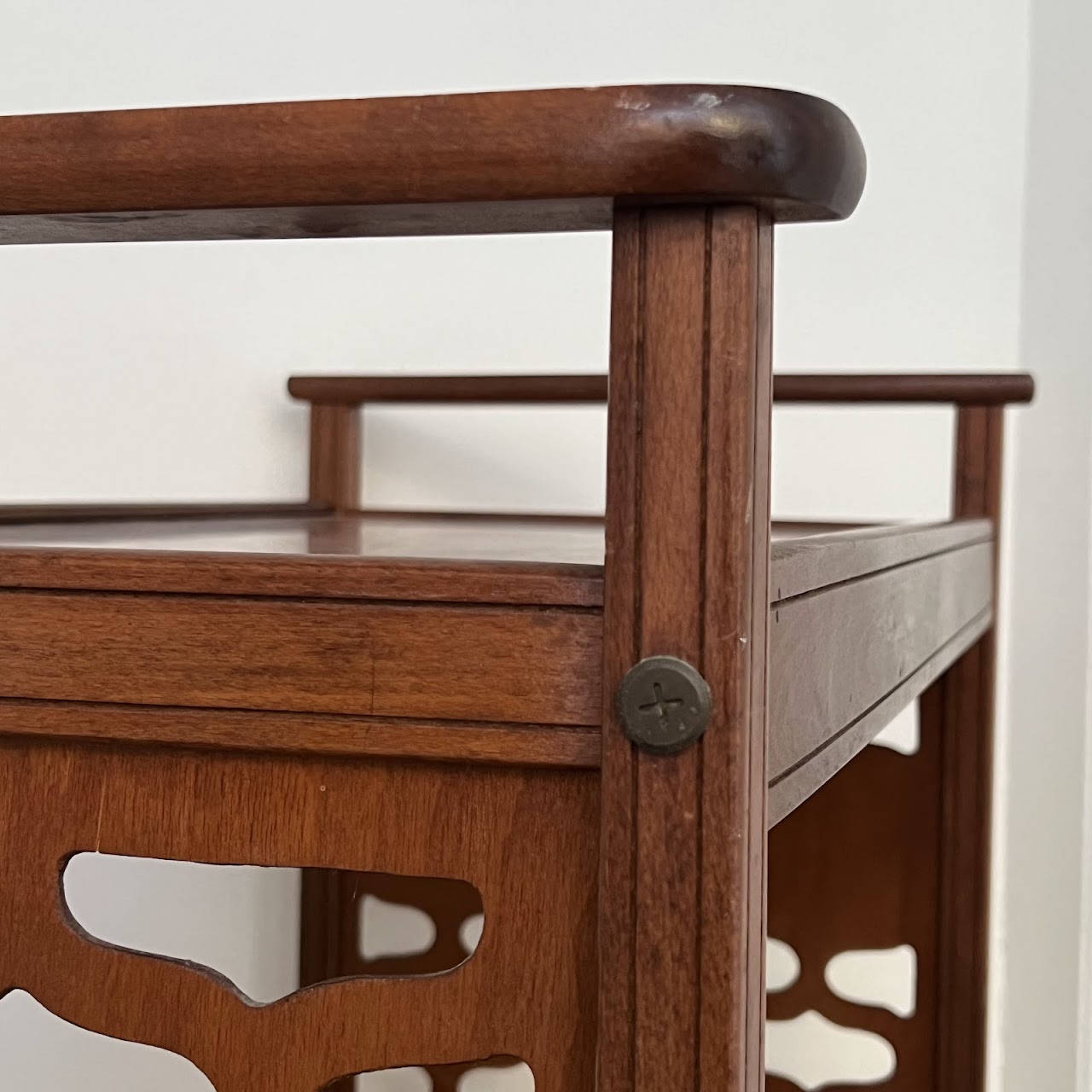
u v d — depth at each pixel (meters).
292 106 0.37
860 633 0.57
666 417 0.38
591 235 1.24
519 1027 0.42
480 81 1.25
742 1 1.29
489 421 1.27
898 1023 1.19
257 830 0.43
